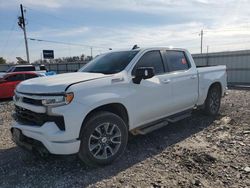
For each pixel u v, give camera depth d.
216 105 6.59
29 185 3.39
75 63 32.94
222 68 6.77
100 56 5.17
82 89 3.54
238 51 17.81
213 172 3.55
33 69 22.19
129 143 4.77
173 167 3.75
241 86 16.12
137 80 4.18
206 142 4.73
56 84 3.52
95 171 3.71
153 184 3.29
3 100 12.56
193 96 5.56
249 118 6.27
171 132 5.38
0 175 3.70
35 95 3.54
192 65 5.66
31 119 3.69
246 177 3.38
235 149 4.32
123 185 3.30
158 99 4.62
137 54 4.52
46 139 3.42
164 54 5.04
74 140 3.45
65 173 3.69
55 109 3.38
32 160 4.17
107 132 3.82
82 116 3.47
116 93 3.90
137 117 4.28
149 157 4.14
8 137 5.51
